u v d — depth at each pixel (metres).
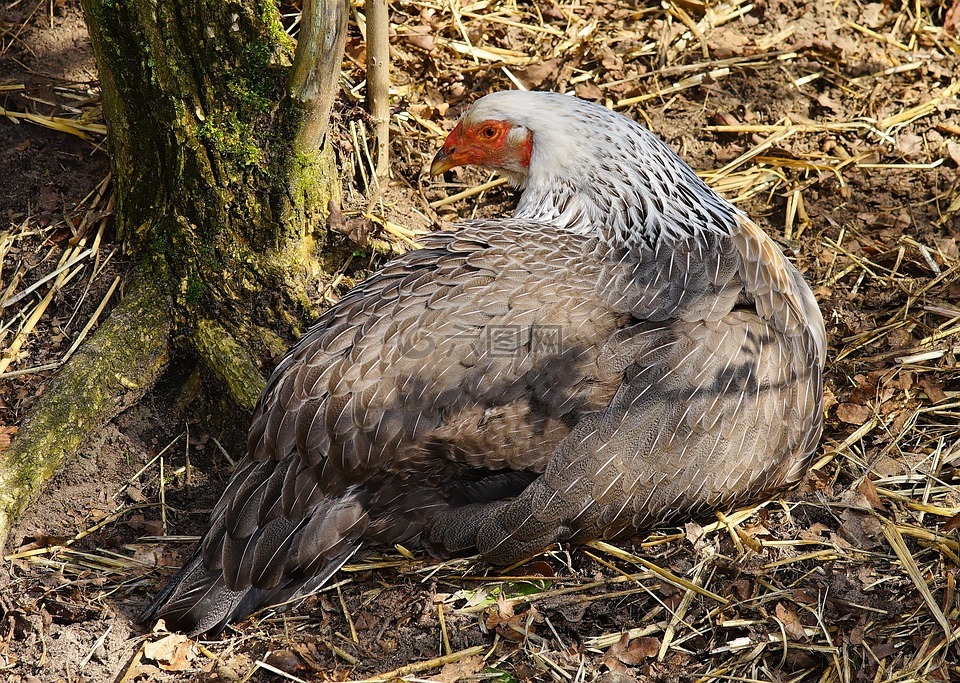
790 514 2.02
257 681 1.95
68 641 1.95
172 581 1.97
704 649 1.96
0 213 2.12
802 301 2.06
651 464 1.96
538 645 1.96
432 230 2.15
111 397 2.05
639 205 2.04
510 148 2.07
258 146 2.05
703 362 1.97
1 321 2.09
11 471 2.01
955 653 1.95
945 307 2.12
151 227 2.09
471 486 1.98
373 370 1.95
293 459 1.96
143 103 2.05
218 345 2.07
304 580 1.97
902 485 2.04
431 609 1.97
